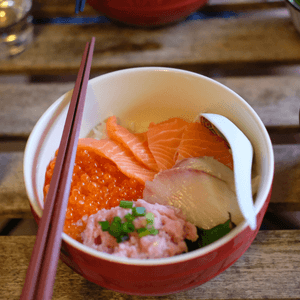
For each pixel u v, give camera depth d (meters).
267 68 0.43
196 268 0.25
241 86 0.40
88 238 0.27
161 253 0.26
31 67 0.42
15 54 0.43
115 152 0.33
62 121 0.31
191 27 0.45
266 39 0.43
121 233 0.27
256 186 0.28
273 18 0.45
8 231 0.40
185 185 0.30
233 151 0.28
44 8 0.46
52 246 0.23
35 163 0.28
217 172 0.30
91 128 0.34
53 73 0.43
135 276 0.24
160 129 0.34
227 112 0.31
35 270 0.23
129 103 0.34
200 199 0.29
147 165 0.32
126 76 0.32
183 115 0.34
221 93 0.31
